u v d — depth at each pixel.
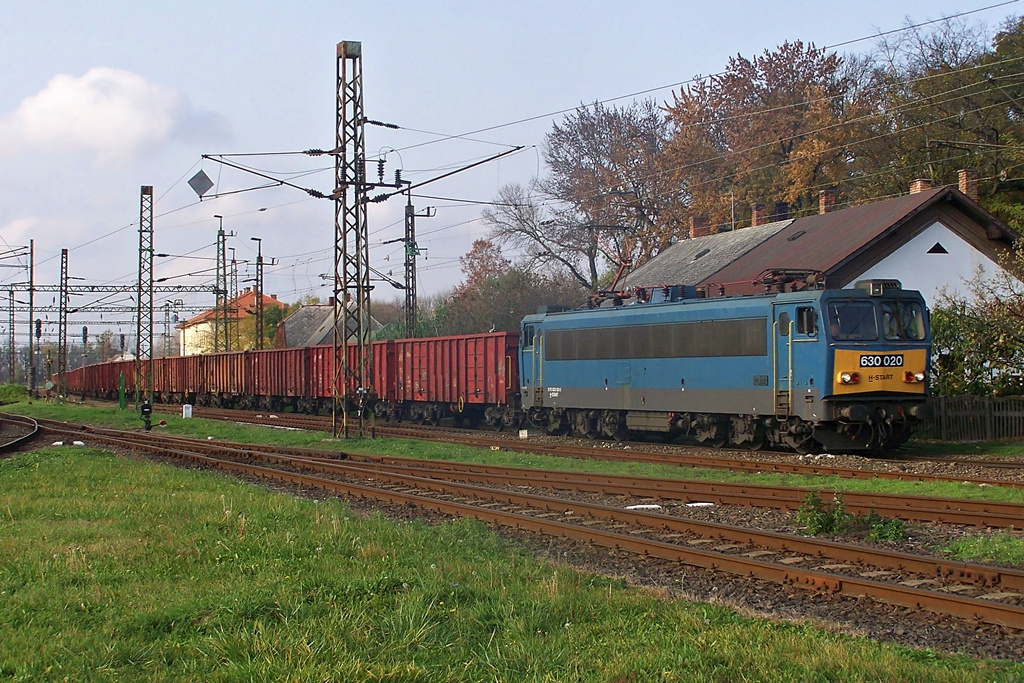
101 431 33.97
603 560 10.88
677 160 53.91
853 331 20.81
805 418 21.05
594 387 27.45
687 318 24.20
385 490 16.36
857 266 29.69
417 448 24.91
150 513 13.47
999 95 43.72
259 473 20.23
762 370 22.08
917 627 7.94
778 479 17.42
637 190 56.78
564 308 30.02
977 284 28.89
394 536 11.53
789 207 48.50
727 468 19.78
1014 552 10.36
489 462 21.55
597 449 23.50
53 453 24.03
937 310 28.20
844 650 6.91
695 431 24.75
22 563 10.14
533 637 7.42
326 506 14.21
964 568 9.28
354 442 27.00
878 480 16.97
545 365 29.61
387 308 101.25
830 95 51.41
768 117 51.97
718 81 55.53
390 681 6.56
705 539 11.73
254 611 8.15
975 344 27.30
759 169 50.84
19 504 14.54
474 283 66.94
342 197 27.72
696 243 41.72
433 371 37.00
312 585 8.98
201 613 8.17
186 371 59.28
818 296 20.86
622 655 6.97
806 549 10.73
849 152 48.16
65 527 12.35
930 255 30.64
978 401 25.98
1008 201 42.09
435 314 62.00
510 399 32.69
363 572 9.52
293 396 46.16
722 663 6.75
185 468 21.97
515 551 11.03
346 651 7.07
